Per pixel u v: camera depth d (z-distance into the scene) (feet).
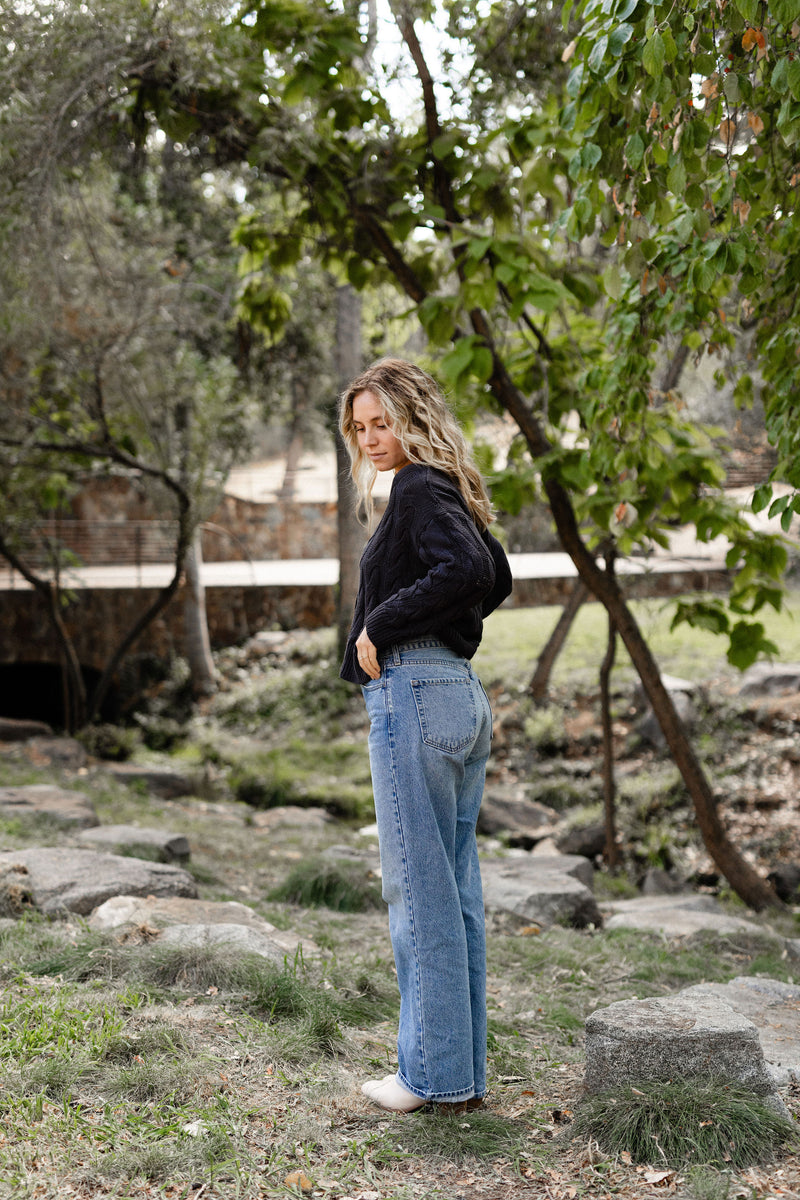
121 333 32.53
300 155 20.20
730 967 14.34
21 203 20.10
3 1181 6.27
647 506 19.20
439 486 7.30
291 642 51.98
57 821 21.08
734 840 30.27
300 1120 7.39
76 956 10.55
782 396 13.52
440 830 7.48
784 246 13.01
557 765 37.40
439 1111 7.54
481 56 19.71
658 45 9.37
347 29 19.38
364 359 46.78
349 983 11.01
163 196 41.19
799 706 36.06
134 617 50.01
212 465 40.40
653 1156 6.90
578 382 18.70
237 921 13.15
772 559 19.80
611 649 26.63
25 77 18.57
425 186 21.36
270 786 37.76
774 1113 7.26
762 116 11.67
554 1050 9.75
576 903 17.57
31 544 46.34
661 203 11.74
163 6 18.25
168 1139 6.93
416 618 7.13
